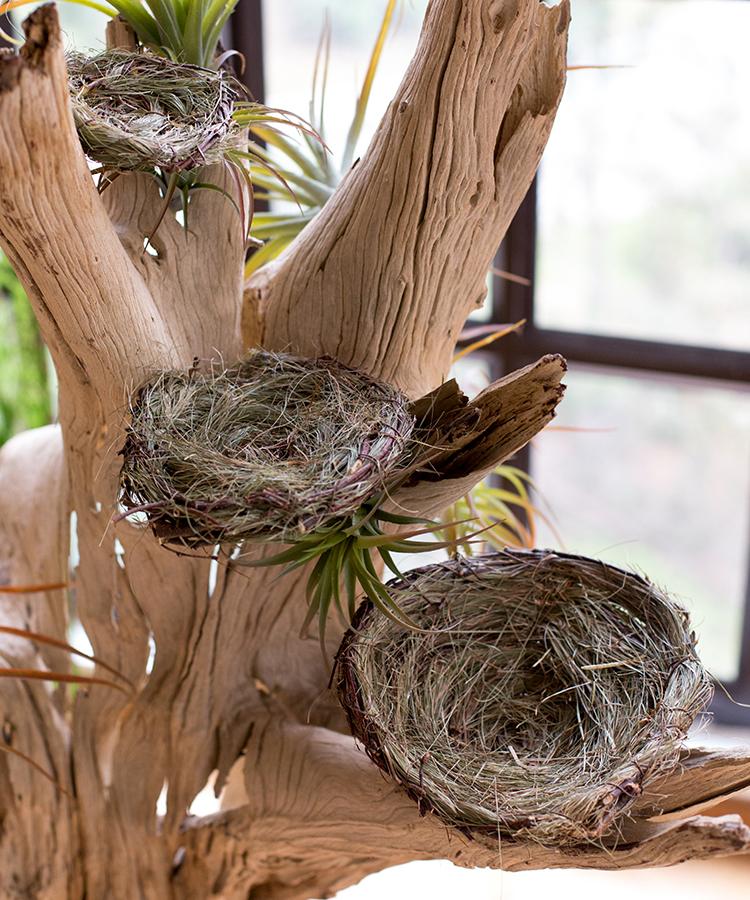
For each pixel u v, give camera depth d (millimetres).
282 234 1170
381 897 1493
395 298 1023
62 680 1078
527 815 938
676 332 2467
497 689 1072
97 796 1161
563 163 2225
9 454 1172
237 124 990
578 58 1977
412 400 1051
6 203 898
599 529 3164
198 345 1040
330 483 893
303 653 1131
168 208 1016
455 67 953
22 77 855
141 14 1000
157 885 1171
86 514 1080
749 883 1521
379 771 1052
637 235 2357
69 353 994
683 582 3084
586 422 3062
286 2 2020
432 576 1030
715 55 1929
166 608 1086
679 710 957
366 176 1009
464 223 1009
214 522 880
